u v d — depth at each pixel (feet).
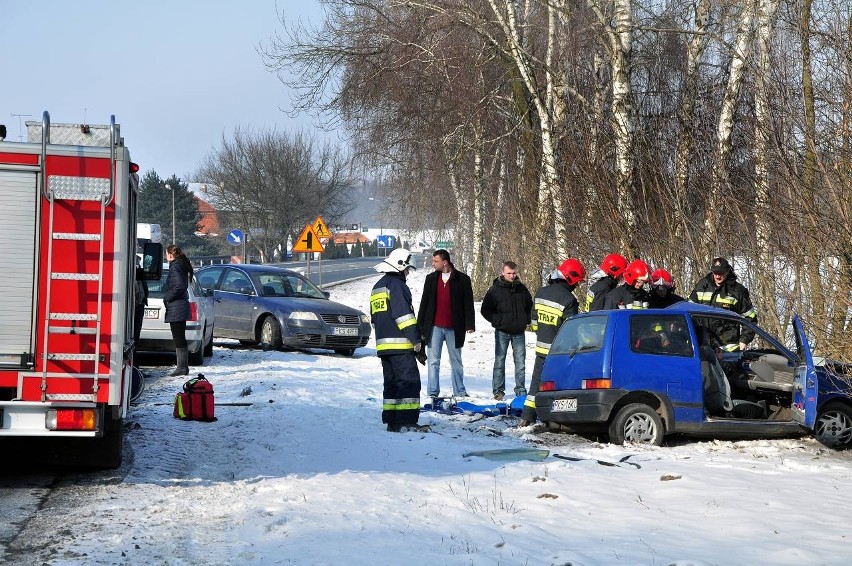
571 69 88.74
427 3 93.25
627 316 38.52
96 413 27.22
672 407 38.09
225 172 292.40
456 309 51.03
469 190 140.56
